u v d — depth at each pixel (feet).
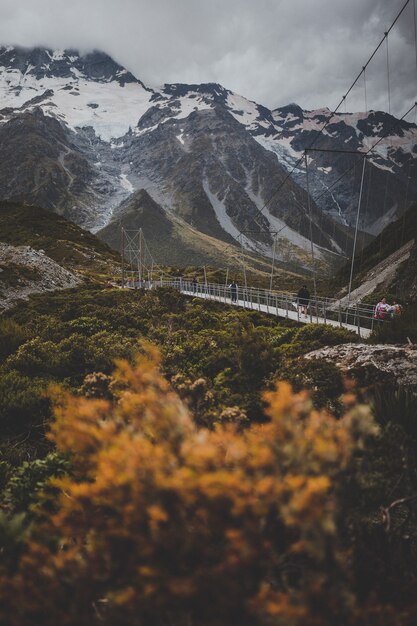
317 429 10.60
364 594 10.76
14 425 30.78
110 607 9.64
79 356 45.47
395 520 14.35
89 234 464.65
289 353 43.62
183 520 9.19
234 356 34.65
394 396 19.56
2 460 25.30
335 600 8.64
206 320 78.02
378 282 162.91
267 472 9.48
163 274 355.15
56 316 89.92
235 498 8.55
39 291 156.76
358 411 10.69
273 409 10.37
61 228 438.81
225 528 9.11
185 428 10.64
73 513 11.26
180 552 8.93
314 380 28.14
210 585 8.59
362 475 11.70
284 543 10.32
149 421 11.07
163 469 9.36
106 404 12.25
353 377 28.35
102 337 56.44
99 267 357.61
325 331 48.57
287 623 8.00
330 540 9.09
